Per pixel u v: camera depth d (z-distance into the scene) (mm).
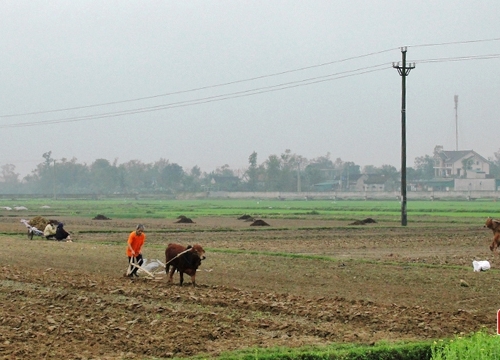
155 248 56750
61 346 22500
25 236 74812
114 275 40375
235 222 105438
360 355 21172
